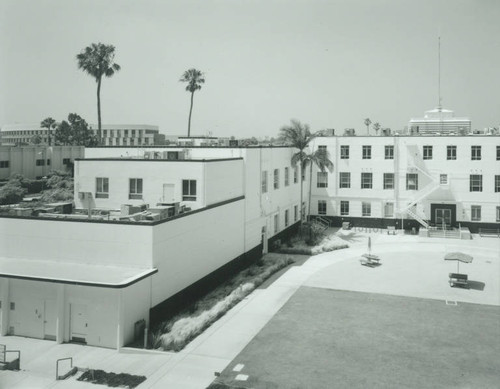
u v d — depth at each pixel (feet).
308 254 134.00
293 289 98.32
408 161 173.06
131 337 69.67
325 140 181.16
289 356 64.90
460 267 118.42
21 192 185.98
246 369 60.75
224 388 55.36
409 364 62.75
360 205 179.63
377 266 119.14
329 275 109.91
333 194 182.09
